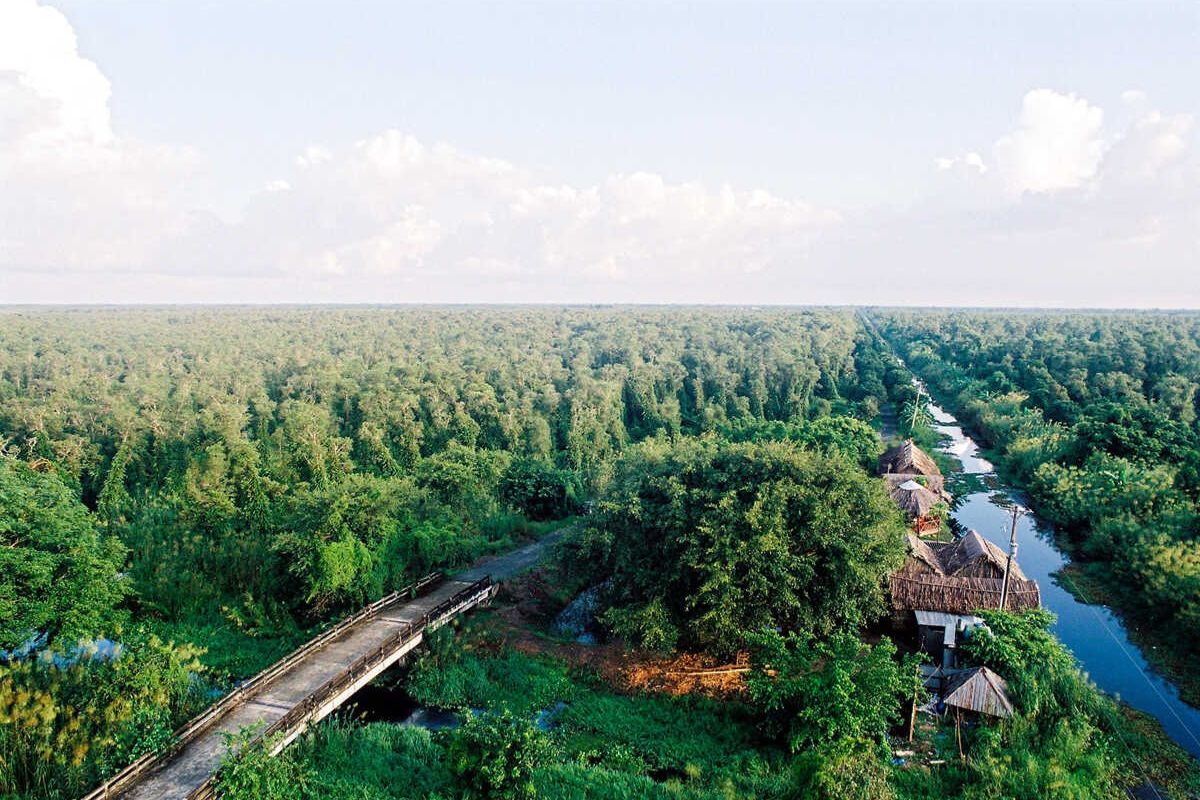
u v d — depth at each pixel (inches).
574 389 3390.7
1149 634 1441.9
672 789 945.5
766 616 1167.0
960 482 2667.3
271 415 3053.6
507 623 1427.2
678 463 1379.2
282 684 1085.1
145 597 1470.2
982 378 4424.2
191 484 1838.1
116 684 954.7
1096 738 1056.2
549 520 2185.0
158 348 5059.1
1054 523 2142.0
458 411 2878.9
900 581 1424.7
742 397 3690.9
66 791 832.9
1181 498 1792.6
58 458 2326.5
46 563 1123.3
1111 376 3376.0
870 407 3759.8
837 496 1243.8
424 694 1218.0
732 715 1152.8
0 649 1077.1
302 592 1427.2
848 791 866.8
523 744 871.1
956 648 1273.4
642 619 1200.8
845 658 1042.7
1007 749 1007.0
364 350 5078.7
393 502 1531.7
